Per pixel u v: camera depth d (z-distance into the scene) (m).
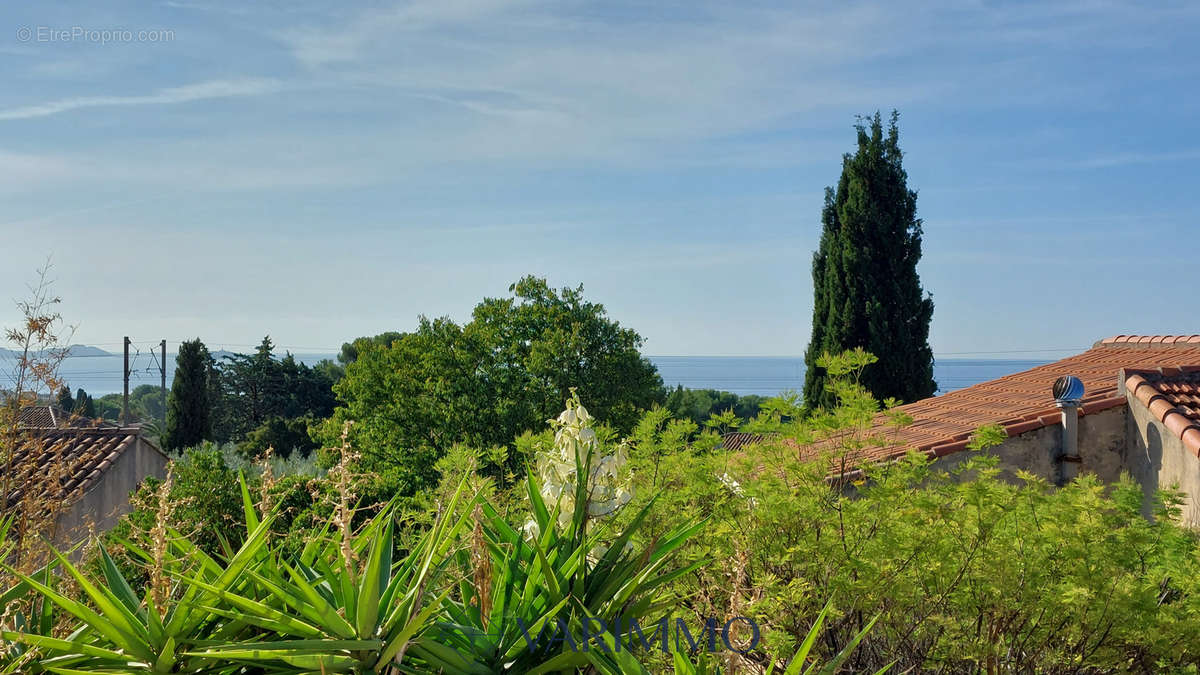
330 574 3.62
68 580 4.36
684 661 3.69
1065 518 5.77
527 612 3.80
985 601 5.64
